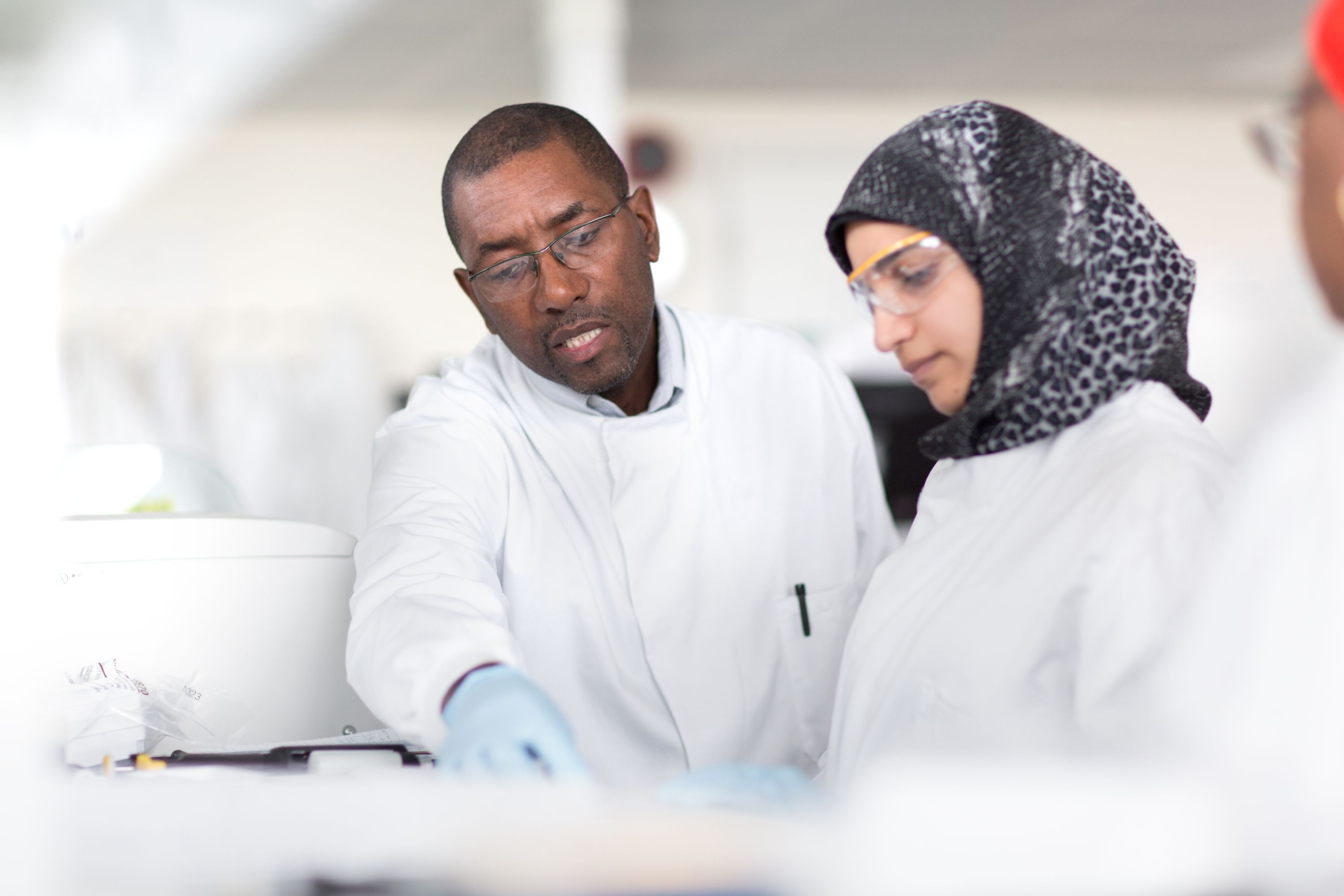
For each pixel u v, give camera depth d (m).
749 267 4.96
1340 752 0.62
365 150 4.79
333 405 4.52
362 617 1.16
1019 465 1.00
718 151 4.97
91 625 1.25
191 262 4.59
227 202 4.66
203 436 4.44
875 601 1.07
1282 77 4.70
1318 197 0.73
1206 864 0.62
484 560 1.32
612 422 1.51
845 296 4.97
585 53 3.79
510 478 1.50
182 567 1.31
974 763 0.68
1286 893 0.63
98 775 0.94
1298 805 0.63
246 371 4.48
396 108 4.67
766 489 1.56
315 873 0.65
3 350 0.79
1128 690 0.82
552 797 0.72
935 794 0.64
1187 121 5.14
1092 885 0.62
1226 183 5.14
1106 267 0.93
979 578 0.97
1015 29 4.20
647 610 1.47
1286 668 0.64
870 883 0.63
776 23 4.11
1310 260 0.74
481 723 0.88
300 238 4.73
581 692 1.47
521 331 1.38
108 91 3.88
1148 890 0.62
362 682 1.09
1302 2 3.95
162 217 4.56
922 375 1.01
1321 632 0.63
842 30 4.19
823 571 1.58
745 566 1.52
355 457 4.51
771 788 0.87
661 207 4.92
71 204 3.61
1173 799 0.63
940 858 0.63
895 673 0.99
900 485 3.26
